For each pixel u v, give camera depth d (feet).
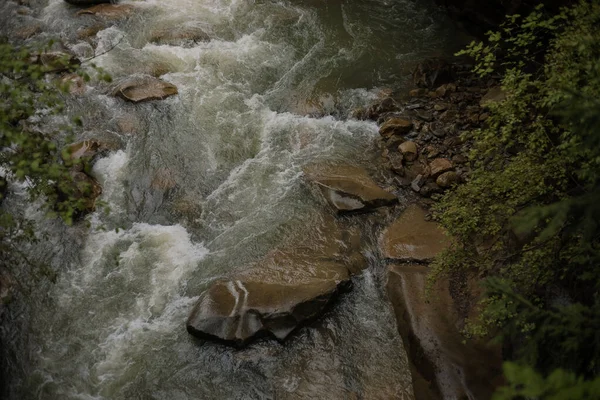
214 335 19.63
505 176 17.69
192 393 18.74
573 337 11.79
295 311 20.06
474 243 20.26
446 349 18.60
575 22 16.63
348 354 19.72
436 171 25.88
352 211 24.70
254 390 18.78
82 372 19.25
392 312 21.01
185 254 23.30
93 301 21.43
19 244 22.85
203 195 25.96
